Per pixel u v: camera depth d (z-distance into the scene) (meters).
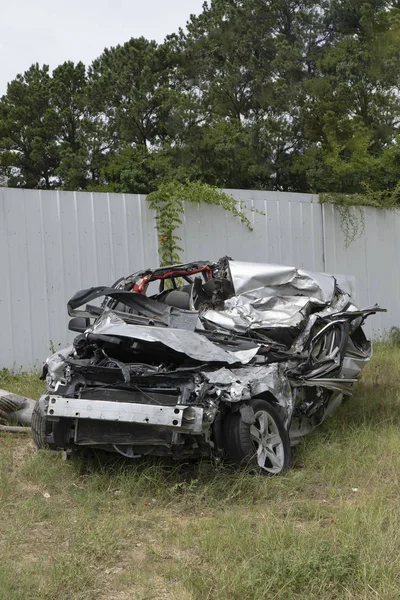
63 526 4.72
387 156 17.56
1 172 31.88
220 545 4.29
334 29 30.91
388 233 14.40
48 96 33.38
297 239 12.73
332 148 20.94
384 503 5.11
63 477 5.76
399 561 4.02
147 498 5.36
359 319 8.00
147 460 5.99
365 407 8.15
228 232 11.70
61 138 33.12
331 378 6.89
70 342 10.12
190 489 5.36
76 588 3.83
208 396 5.43
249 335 6.72
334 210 13.35
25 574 3.95
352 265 13.66
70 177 29.56
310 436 6.88
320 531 4.50
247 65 29.36
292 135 25.08
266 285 7.54
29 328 9.70
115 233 10.52
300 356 6.57
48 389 6.00
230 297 7.60
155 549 4.38
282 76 29.33
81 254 10.20
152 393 5.43
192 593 3.74
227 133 24.86
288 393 6.27
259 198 12.13
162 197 10.82
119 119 29.81
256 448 5.77
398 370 10.52
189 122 25.19
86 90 31.66
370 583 3.80
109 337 5.82
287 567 3.87
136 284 7.48
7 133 32.00
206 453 5.64
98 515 4.98
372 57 26.69
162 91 29.11
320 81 25.95
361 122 23.16
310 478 5.80
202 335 6.31
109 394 5.52
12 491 5.45
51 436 5.79
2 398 7.27
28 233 9.68
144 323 6.35
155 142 29.47
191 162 23.67
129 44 31.70
